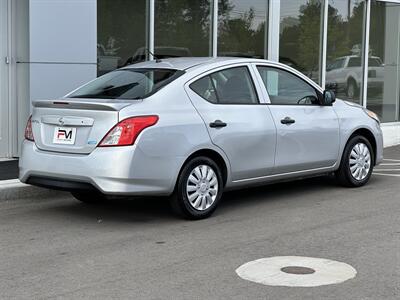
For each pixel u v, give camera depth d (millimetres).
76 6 9633
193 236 6066
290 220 6715
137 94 6625
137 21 10562
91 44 9836
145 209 7316
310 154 7820
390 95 14711
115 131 6133
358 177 8547
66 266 5141
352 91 14008
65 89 9664
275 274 4914
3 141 9641
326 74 13445
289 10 12703
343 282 4723
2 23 9445
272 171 7422
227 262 5223
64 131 6473
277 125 7395
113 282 4742
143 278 4828
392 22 14562
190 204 6613
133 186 6160
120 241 5906
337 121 8156
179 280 4777
